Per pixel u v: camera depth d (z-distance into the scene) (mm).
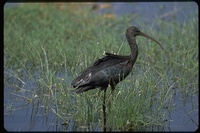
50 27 20453
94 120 12789
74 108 13070
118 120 12312
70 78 14719
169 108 13336
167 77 15125
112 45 16953
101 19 21500
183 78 14898
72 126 12641
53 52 17000
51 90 13578
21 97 14477
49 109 13508
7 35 19422
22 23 21000
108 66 13266
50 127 12672
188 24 18391
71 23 20109
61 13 21812
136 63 16375
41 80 14742
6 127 12648
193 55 16984
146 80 13789
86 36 18984
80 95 13242
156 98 13727
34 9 22062
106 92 13891
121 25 20984
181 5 20875
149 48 17406
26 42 17781
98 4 23500
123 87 13336
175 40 18031
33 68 16609
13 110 13641
